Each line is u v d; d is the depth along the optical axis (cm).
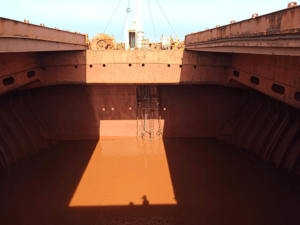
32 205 1638
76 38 1845
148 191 1780
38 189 1806
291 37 786
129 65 2003
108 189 1809
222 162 2158
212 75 2022
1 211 1582
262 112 2308
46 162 2205
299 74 1156
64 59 1964
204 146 2497
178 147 2491
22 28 1098
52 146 2531
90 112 2592
